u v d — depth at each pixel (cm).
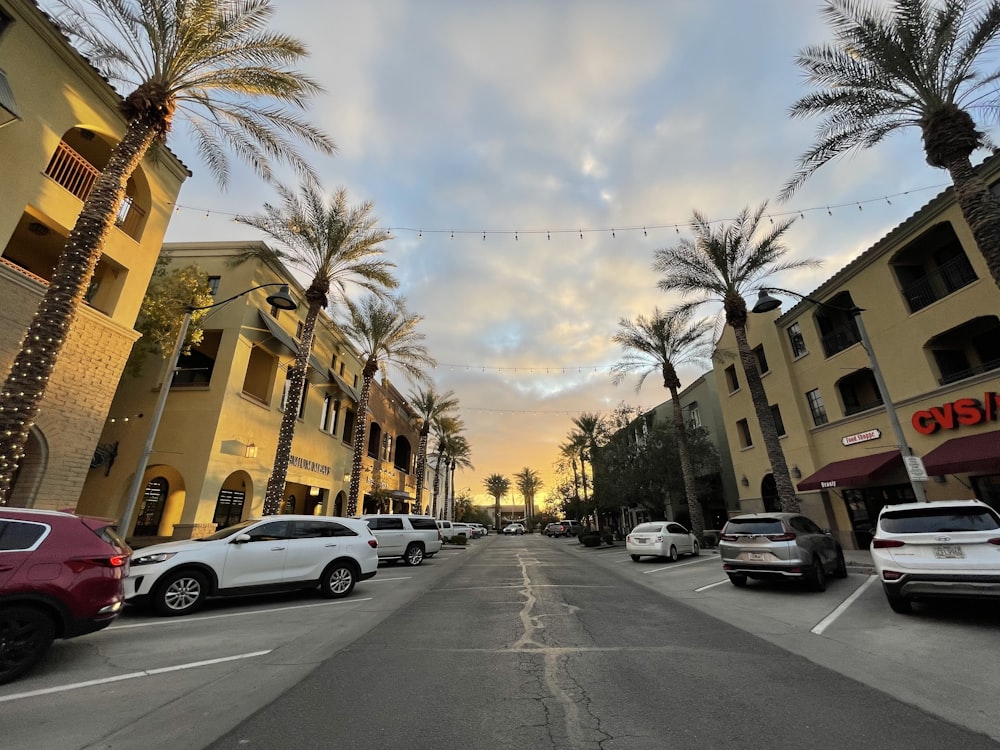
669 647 620
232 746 347
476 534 5662
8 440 768
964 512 729
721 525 3161
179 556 841
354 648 614
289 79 1171
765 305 1316
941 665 518
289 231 1738
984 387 1388
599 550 2855
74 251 884
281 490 1555
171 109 1066
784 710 411
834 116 1225
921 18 1069
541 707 423
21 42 1045
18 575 489
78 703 426
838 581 1132
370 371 2483
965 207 1011
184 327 1235
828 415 1978
